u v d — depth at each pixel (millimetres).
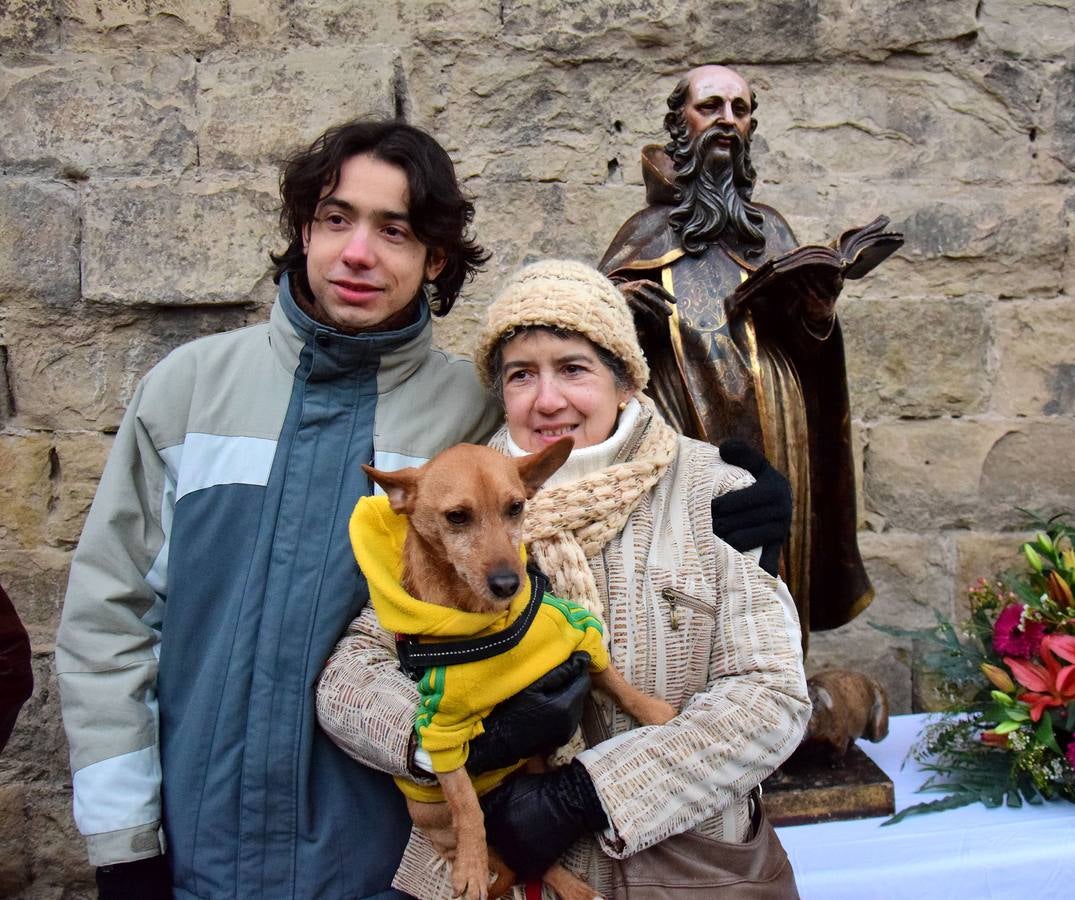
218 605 1680
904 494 3346
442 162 1754
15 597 2998
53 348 2975
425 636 1434
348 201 1681
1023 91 3301
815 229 3271
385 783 1662
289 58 3000
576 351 1641
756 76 3238
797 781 2221
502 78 3143
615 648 1576
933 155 3303
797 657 1592
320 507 1687
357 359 1741
